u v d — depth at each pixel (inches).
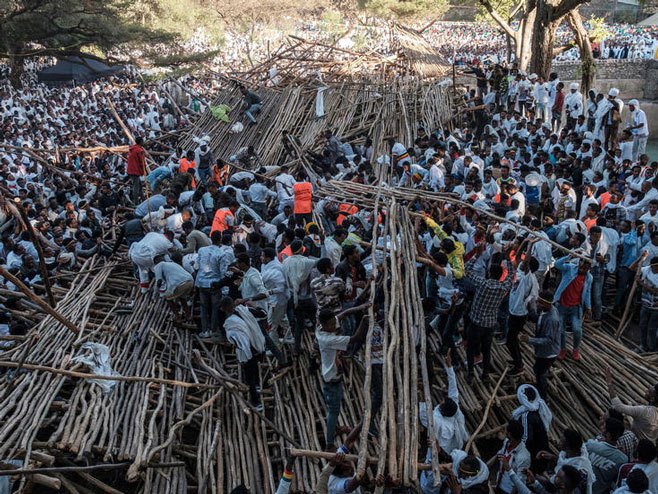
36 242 343.0
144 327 363.3
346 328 312.5
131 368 316.2
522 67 1066.1
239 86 794.8
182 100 1289.4
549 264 368.8
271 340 324.8
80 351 320.2
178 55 1211.2
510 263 307.1
